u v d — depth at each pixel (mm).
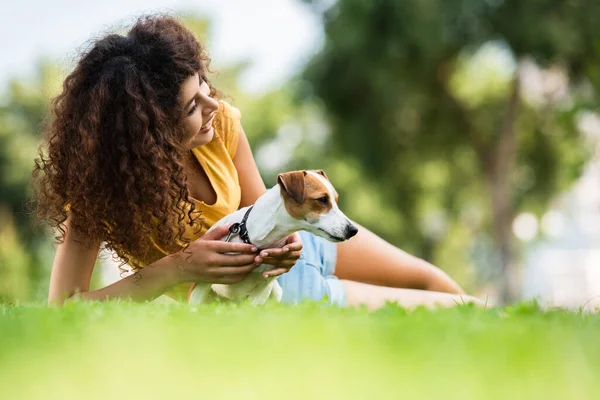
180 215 6188
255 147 39844
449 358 3285
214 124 6746
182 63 6090
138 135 5988
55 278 6523
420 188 34219
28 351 3553
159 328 3908
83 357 3383
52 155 6281
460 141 34438
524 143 35406
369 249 7480
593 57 30844
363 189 33031
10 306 5562
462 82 35062
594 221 51562
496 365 3176
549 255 53250
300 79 30047
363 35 28594
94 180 6074
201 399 2799
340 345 3520
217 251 6027
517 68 32062
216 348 3457
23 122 38500
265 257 5969
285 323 4008
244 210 6312
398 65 29969
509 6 29859
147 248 6340
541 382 2961
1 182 35188
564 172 35438
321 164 34594
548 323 4418
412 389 2873
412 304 7039
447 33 29500
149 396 2854
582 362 3236
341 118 30750
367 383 2939
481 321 4355
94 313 4484
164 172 6043
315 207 6109
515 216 36219
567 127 30375
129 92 5977
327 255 7223
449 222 37625
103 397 2855
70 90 6207
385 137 31141
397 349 3453
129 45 6211
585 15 30125
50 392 2926
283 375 3029
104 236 6301
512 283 34000
